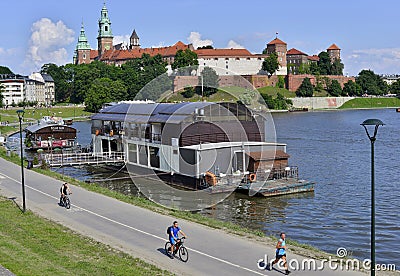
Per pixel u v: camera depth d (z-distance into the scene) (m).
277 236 39.88
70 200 42.56
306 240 39.34
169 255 27.03
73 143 99.31
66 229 32.88
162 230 32.34
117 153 70.00
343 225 43.56
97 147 77.69
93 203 41.16
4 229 32.06
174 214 37.16
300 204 50.81
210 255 26.80
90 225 34.00
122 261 25.89
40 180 53.69
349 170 73.31
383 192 57.75
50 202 41.94
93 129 79.62
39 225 33.66
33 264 24.52
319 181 64.56
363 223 44.31
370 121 21.19
